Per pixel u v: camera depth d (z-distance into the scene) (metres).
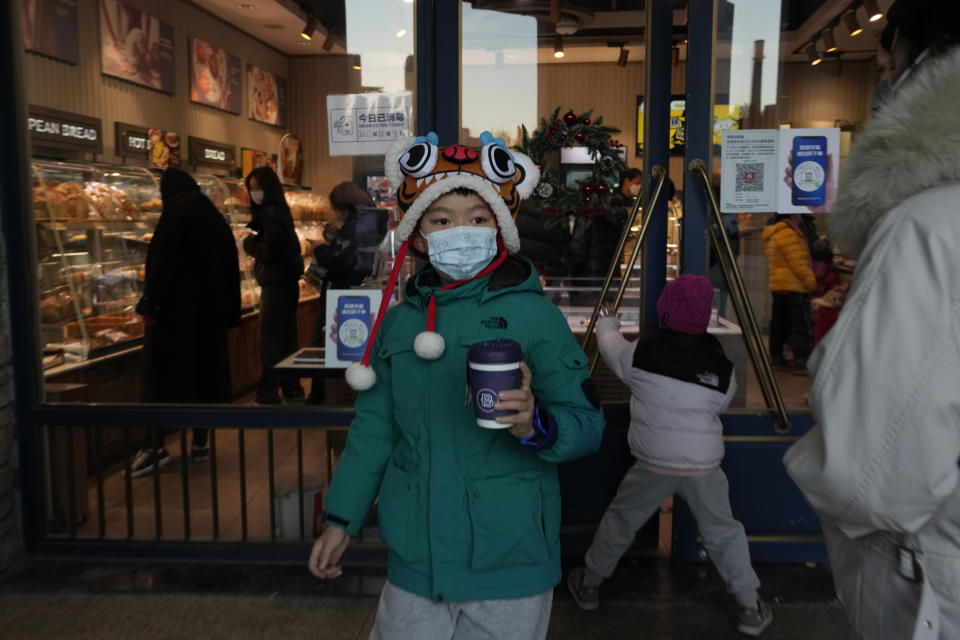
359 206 3.23
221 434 3.19
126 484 3.22
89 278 3.43
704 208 3.08
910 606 1.02
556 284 3.38
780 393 3.06
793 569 3.09
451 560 1.45
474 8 3.24
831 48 3.05
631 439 2.61
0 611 2.77
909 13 1.51
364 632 2.63
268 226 3.20
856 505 0.98
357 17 3.19
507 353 1.29
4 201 3.09
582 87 3.32
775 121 3.09
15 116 3.07
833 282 3.07
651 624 2.69
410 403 1.51
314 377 3.22
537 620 1.50
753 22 3.04
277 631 2.63
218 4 3.39
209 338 3.17
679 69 4.05
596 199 3.32
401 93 3.21
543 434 1.35
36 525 3.20
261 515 3.23
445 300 1.53
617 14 3.24
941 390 0.91
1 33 3.04
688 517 3.12
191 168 3.76
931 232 0.95
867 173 1.07
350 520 1.57
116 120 3.91
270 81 3.28
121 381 3.26
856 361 0.98
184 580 3.01
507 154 1.60
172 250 3.25
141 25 3.84
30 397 3.16
